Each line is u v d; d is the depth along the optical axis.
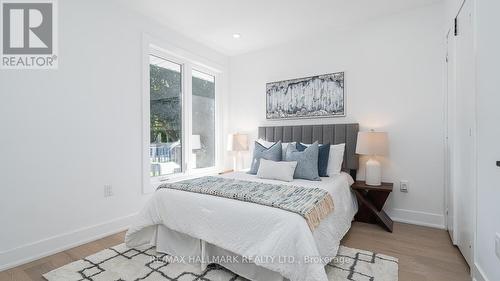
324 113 3.30
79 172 2.33
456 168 2.14
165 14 2.87
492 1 1.39
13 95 1.94
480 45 1.54
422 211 2.75
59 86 2.19
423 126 2.73
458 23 2.05
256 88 3.96
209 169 3.91
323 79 3.32
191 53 3.52
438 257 2.00
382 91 2.95
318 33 3.33
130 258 1.98
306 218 1.47
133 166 2.80
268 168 2.61
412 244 2.25
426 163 2.72
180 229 1.86
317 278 1.33
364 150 2.71
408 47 2.80
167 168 3.34
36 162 2.05
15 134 1.94
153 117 3.16
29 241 2.00
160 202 2.01
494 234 1.37
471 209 1.75
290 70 3.63
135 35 2.81
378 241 2.32
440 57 2.64
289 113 3.59
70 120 2.26
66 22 2.23
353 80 3.12
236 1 2.59
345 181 2.60
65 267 1.86
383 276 1.71
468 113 1.80
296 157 2.67
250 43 3.68
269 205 1.60
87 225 2.38
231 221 1.64
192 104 3.73
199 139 3.82
